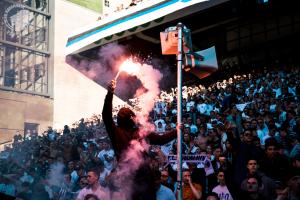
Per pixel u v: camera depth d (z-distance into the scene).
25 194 9.03
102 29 16.53
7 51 24.78
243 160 6.14
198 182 6.53
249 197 5.43
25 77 25.16
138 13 15.34
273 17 17.38
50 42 26.16
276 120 9.60
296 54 16.70
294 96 10.81
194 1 13.48
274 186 5.44
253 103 10.94
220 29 18.95
